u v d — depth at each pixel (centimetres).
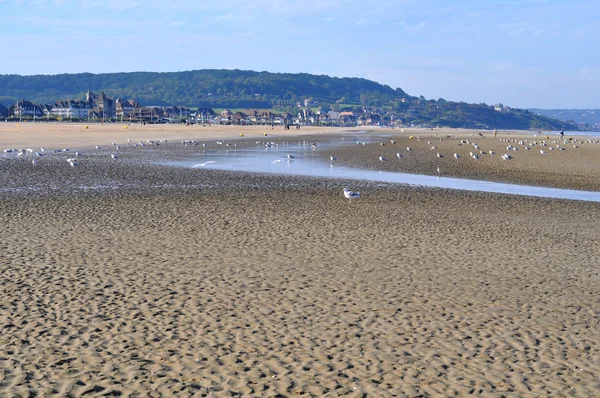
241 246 2027
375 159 6306
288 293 1511
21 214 2561
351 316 1351
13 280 1557
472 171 5150
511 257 1956
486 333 1261
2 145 7750
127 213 2664
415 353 1150
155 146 8275
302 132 19288
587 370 1083
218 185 3831
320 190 3681
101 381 1005
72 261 1769
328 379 1030
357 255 1933
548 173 5088
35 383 991
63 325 1251
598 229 2555
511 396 980
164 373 1040
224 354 1126
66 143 8619
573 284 1647
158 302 1413
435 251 2019
